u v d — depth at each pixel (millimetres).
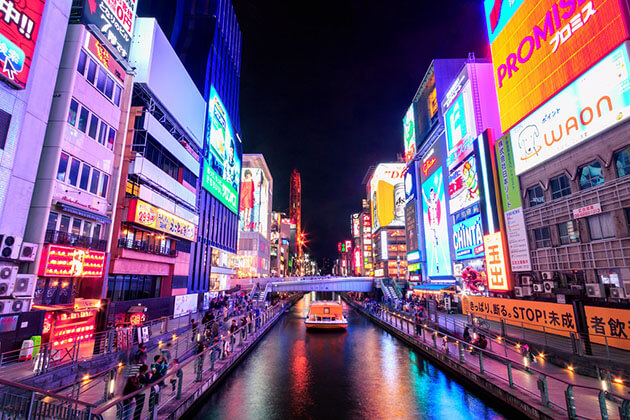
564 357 16688
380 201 114938
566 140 24969
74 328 20094
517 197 31047
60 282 21234
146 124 31594
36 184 19703
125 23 28797
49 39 19641
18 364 14609
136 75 33125
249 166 104562
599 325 17828
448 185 54094
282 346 28875
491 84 43312
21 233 17750
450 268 54062
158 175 33312
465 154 44625
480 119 42062
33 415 8250
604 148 21891
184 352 20719
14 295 16547
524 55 30766
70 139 21469
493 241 34188
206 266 53250
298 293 130250
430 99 66062
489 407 14312
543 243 27906
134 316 24984
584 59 23547
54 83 20078
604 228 22094
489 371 16453
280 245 148750
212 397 15562
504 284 32125
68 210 20703
